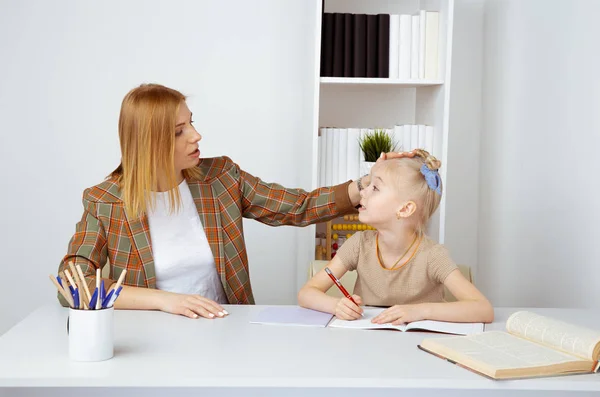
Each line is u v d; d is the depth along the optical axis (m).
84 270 1.84
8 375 1.27
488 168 3.35
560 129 2.71
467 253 3.49
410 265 1.85
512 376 1.29
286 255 3.39
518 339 1.51
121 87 3.26
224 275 2.11
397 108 3.30
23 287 3.30
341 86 3.14
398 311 1.68
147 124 1.92
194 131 2.00
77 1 3.21
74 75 3.24
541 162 2.86
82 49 3.23
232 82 3.30
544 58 2.85
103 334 1.36
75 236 1.96
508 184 3.15
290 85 3.32
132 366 1.33
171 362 1.36
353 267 1.98
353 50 2.90
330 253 3.00
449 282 1.80
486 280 3.38
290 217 2.26
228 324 1.68
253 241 3.38
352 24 2.90
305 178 3.35
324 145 2.95
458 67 3.42
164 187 2.07
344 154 2.95
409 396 1.42
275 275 3.39
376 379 1.28
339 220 3.11
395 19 2.89
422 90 3.15
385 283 1.88
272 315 1.78
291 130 3.33
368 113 3.30
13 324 3.31
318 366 1.35
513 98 3.12
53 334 1.57
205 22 3.27
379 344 1.53
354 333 1.62
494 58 3.30
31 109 3.23
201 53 3.28
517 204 3.06
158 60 3.27
